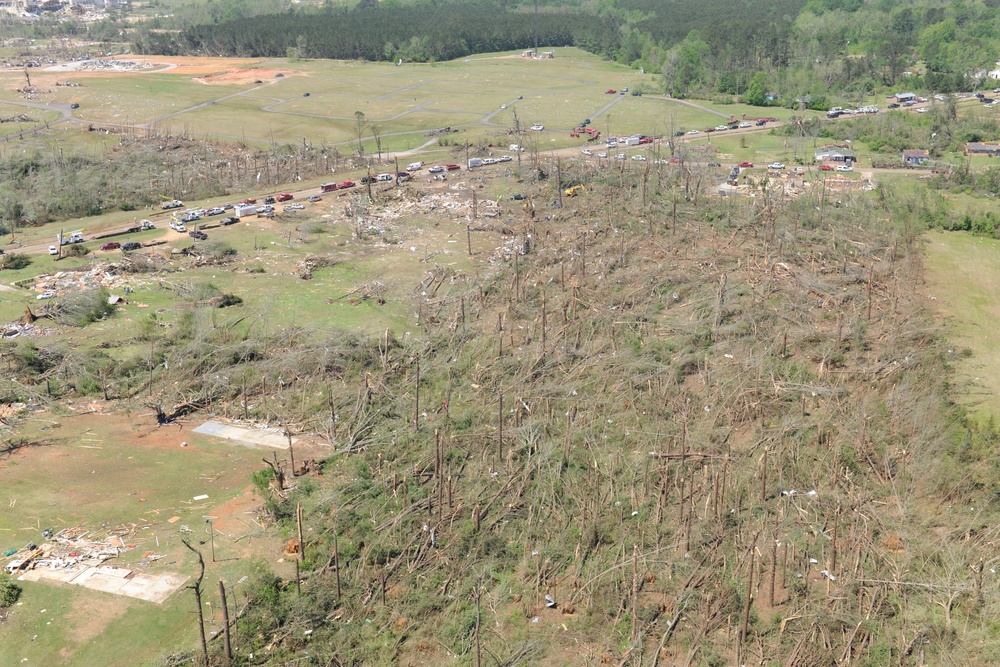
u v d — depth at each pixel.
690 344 82.94
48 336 88.06
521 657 47.72
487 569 54.31
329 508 59.97
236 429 71.88
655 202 127.31
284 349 83.56
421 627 50.09
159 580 53.50
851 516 58.50
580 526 58.16
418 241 117.19
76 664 47.31
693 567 54.34
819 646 48.31
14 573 54.16
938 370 78.12
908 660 47.66
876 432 68.44
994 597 51.34
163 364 81.62
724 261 104.44
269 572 53.59
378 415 72.56
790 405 72.88
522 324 88.69
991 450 65.56
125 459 67.38
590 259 105.06
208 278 104.12
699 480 63.19
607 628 50.19
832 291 94.69
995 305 96.00
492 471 64.38
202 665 46.31
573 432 69.12
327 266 108.56
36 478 64.62
